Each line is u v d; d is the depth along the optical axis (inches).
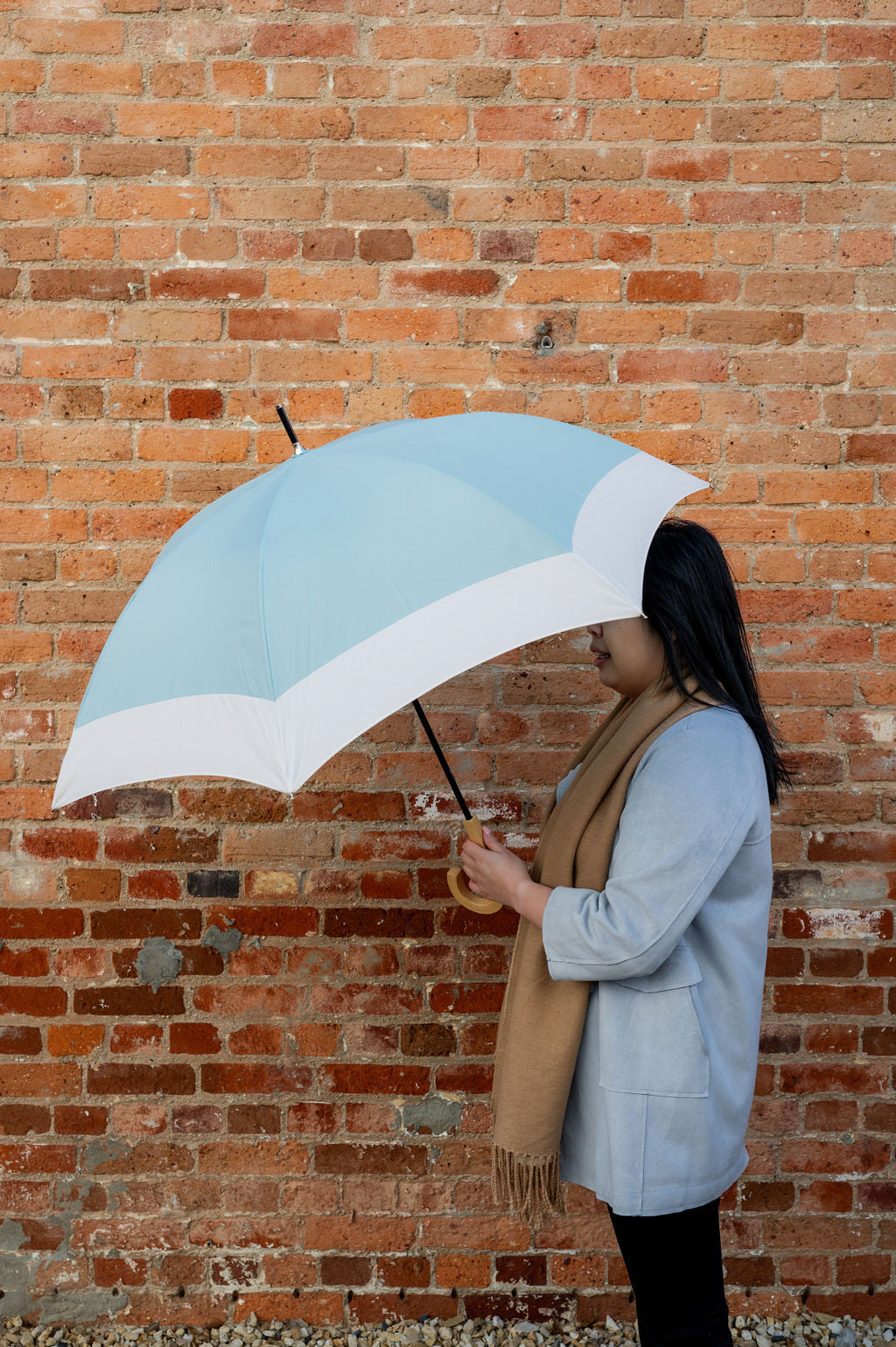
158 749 48.5
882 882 89.1
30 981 89.4
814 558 88.7
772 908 89.4
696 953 61.8
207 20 86.4
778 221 87.4
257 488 59.8
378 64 86.7
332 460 58.4
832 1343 87.5
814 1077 89.4
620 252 87.6
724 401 88.3
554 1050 62.2
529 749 89.0
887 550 88.6
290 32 86.4
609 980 60.2
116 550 89.1
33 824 89.3
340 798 89.0
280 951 89.4
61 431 88.4
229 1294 90.0
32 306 87.7
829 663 89.0
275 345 88.1
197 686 49.2
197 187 87.3
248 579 51.1
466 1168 89.7
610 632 64.0
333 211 87.4
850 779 89.0
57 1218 89.7
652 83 86.6
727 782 58.4
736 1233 89.8
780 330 87.8
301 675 46.8
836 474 88.4
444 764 69.7
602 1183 61.3
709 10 86.3
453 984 89.3
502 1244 90.0
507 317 88.0
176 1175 89.7
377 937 89.3
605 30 86.4
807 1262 89.8
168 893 89.3
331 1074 89.6
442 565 49.9
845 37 86.3
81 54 86.5
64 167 87.0
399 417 88.4
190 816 89.2
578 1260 89.8
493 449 59.6
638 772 61.4
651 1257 61.7
